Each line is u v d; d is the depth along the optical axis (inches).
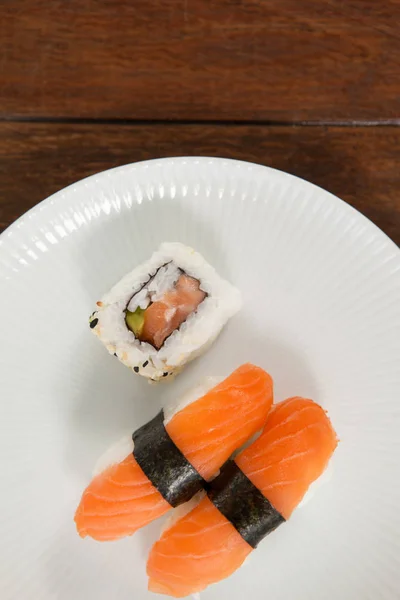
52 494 8.5
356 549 8.2
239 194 8.9
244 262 9.0
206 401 8.0
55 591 8.2
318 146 9.5
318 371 8.7
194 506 8.1
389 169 9.4
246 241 9.0
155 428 8.1
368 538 8.2
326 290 8.7
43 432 8.7
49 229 8.8
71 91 9.7
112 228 9.0
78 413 8.8
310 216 8.7
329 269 8.7
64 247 8.9
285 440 7.8
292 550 8.3
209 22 9.8
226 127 9.5
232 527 7.7
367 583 8.0
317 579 8.2
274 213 8.9
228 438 7.9
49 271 8.9
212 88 9.7
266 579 8.2
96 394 8.9
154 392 9.0
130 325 8.9
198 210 9.0
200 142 9.5
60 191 8.7
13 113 9.6
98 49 9.8
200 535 7.6
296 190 8.7
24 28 9.8
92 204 8.8
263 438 8.0
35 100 9.7
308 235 8.8
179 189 8.9
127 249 9.1
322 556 8.2
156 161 8.8
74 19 9.8
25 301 8.8
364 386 8.5
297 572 8.2
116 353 8.8
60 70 9.7
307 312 8.8
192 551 7.6
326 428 7.9
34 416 8.7
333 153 9.4
